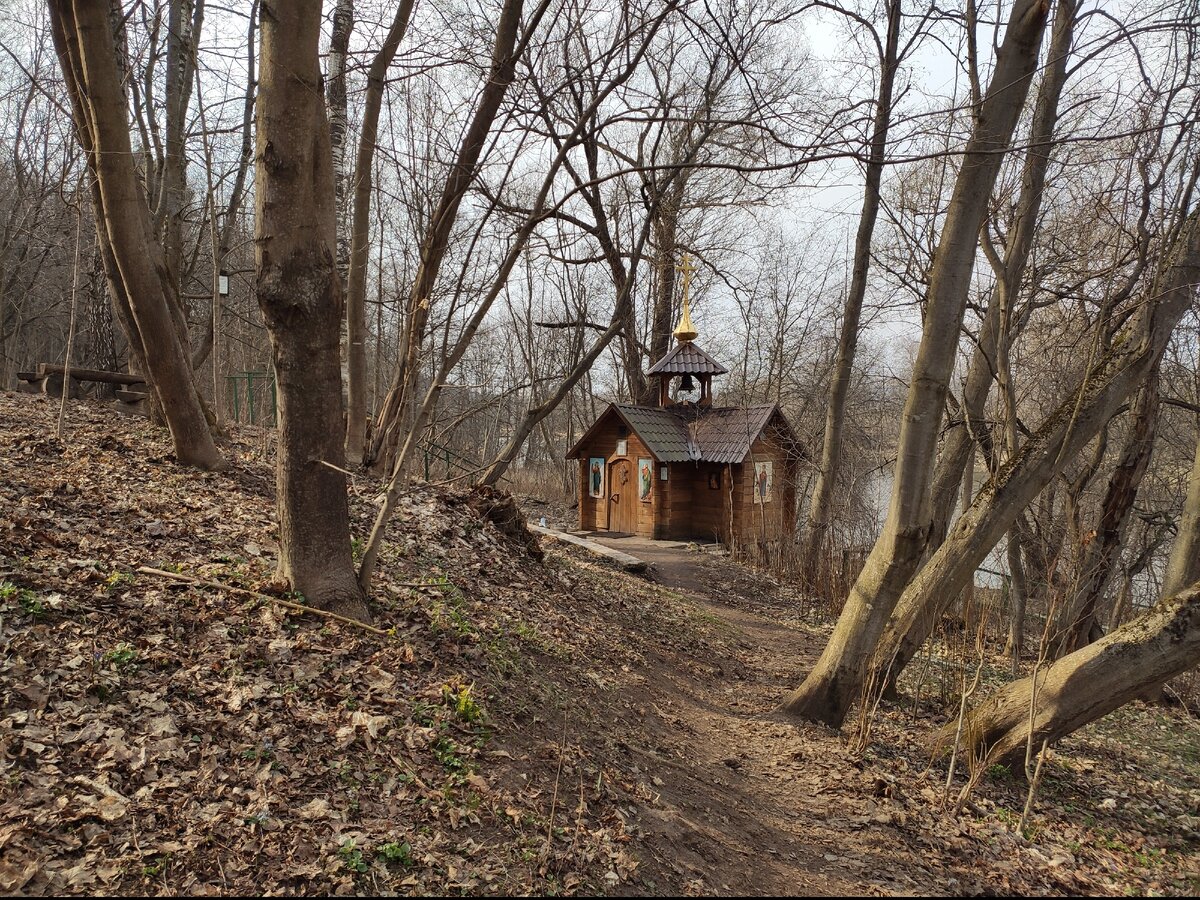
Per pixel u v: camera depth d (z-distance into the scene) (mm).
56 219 19844
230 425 13188
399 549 7750
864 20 10125
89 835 3186
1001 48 6785
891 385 27016
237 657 4703
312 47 4965
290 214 5105
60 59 7727
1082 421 6703
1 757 3373
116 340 14344
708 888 4180
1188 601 5852
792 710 7617
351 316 11305
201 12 12406
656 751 5938
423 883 3457
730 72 10328
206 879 3176
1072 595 9891
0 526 5344
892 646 7426
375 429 10516
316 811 3697
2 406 9875
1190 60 7586
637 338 26672
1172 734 9430
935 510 11188
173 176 12023
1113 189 9719
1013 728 6504
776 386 32750
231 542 6508
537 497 29906
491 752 4598
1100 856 5469
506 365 20219
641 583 13141
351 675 4883
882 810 5547
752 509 20078
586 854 4020
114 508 6500
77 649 4262
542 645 7035
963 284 6965
